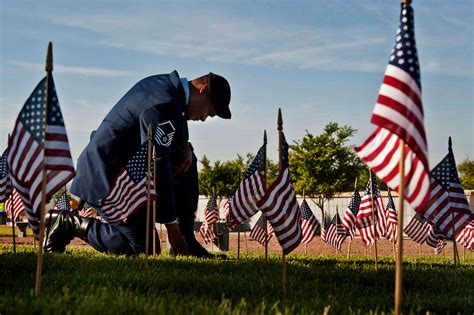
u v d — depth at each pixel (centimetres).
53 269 833
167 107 1083
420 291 760
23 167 582
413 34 520
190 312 523
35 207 583
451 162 917
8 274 762
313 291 698
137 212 1101
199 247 1233
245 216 1134
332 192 4047
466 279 875
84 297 553
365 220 1417
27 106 579
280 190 669
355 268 966
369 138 577
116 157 1098
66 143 578
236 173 4534
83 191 1097
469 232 1409
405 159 549
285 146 823
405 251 2097
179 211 1209
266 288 703
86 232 1134
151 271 792
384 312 572
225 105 1152
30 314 487
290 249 663
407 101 515
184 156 1149
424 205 541
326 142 4147
